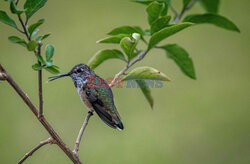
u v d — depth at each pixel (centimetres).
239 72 1235
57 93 1075
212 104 1125
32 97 1064
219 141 1054
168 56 667
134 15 1329
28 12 443
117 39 558
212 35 1320
